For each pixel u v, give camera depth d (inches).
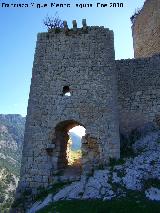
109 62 826.2
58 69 837.2
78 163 905.5
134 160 700.0
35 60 861.2
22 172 735.1
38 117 789.2
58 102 797.9
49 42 879.1
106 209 502.9
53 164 749.3
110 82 799.1
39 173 729.6
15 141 7598.4
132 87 960.9
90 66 827.4
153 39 1226.6
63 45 867.4
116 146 725.9
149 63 984.3
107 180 635.5
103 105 773.9
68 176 717.9
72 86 810.8
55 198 622.2
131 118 920.3
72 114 778.2
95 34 868.0
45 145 757.3
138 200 540.1
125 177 636.1
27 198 695.7
